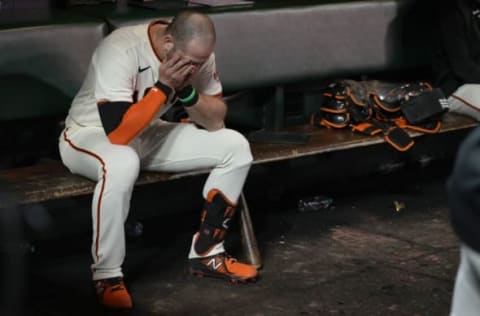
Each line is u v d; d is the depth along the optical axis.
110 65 3.72
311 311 3.81
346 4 5.12
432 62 5.48
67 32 4.20
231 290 4.02
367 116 4.96
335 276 4.19
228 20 4.68
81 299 3.90
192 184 4.93
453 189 1.63
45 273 4.16
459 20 5.29
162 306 3.85
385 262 4.37
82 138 3.88
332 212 5.06
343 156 5.50
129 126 3.68
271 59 4.86
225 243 4.59
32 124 4.43
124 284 4.05
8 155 4.39
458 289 1.76
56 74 4.20
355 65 5.21
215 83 4.02
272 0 5.06
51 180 3.89
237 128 5.09
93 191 3.84
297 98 5.32
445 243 4.63
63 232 4.47
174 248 4.52
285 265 4.31
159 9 4.62
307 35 4.98
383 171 5.71
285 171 5.25
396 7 5.32
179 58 3.66
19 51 4.10
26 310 3.75
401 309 3.85
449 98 5.33
